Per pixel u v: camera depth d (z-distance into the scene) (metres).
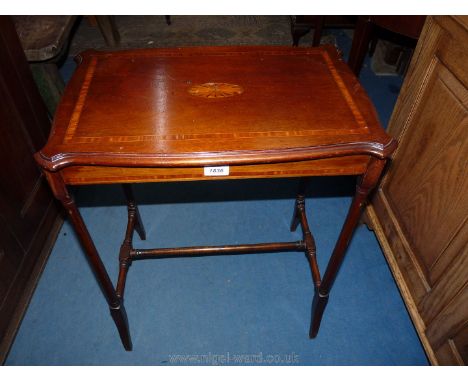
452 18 0.89
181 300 1.38
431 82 1.01
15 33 1.26
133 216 1.41
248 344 1.26
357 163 0.80
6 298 1.17
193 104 0.87
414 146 1.12
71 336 1.27
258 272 1.47
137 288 1.41
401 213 1.21
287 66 1.01
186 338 1.27
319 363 1.21
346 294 1.40
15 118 1.24
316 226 1.65
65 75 2.54
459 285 0.92
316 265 1.25
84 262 1.48
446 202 0.97
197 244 1.57
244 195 1.79
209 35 3.04
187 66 1.01
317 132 0.79
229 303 1.37
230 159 0.73
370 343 1.26
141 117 0.83
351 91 0.92
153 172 0.78
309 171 0.81
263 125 0.81
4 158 1.18
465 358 0.94
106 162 0.72
